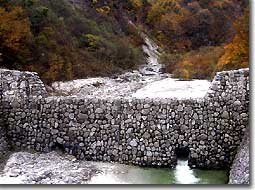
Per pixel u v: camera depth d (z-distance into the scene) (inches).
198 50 2664.9
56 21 1717.5
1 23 1314.0
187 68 1877.5
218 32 3193.9
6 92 844.0
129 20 2876.5
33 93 855.1
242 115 786.2
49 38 1549.0
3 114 840.9
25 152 824.3
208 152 791.1
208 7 3400.6
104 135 813.2
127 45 2204.7
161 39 3100.4
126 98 813.2
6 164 767.7
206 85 1461.6
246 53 1374.3
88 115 818.2
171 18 3275.1
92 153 815.1
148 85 1536.7
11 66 1310.3
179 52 2970.0
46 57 1451.8
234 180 691.4
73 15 2000.5
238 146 784.3
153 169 790.5
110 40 2128.4
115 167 786.2
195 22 3230.8
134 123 804.0
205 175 765.9
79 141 820.0
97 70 1715.1
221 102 791.1
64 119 824.9
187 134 794.8
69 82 1473.9
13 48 1315.2
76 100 822.5
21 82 845.2
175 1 3474.4
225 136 790.5
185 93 1309.1
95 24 2139.5
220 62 1515.7
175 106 797.2
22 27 1381.6
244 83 786.2
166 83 1562.5
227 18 3275.1
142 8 3292.3
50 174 725.3
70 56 1619.1
